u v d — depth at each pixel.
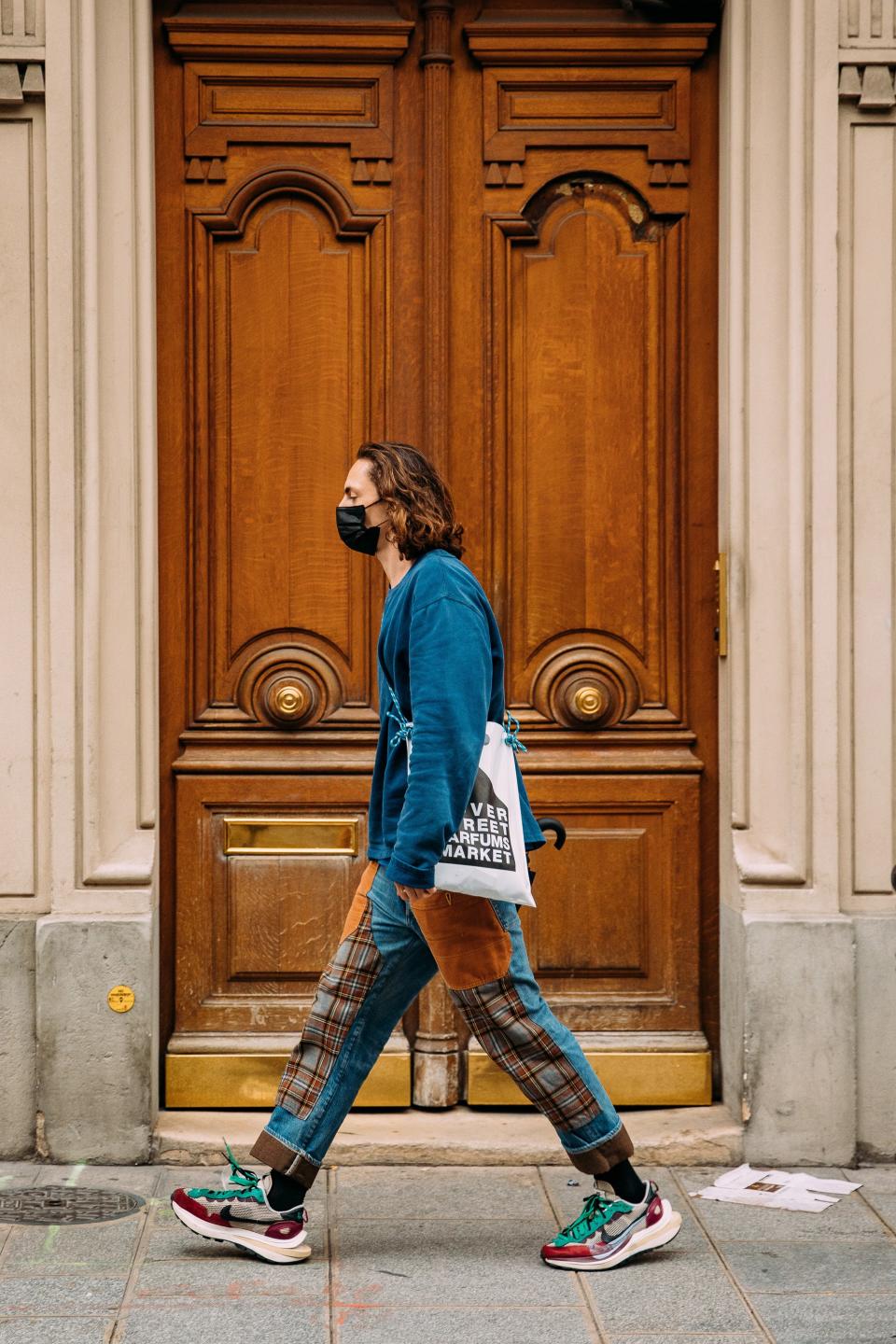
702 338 4.48
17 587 4.18
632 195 4.48
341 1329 3.12
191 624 4.43
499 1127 4.31
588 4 4.44
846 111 4.25
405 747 3.37
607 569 4.48
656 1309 3.24
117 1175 4.07
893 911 4.29
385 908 3.43
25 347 4.17
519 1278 3.41
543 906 4.48
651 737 4.48
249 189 4.41
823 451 4.22
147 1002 4.14
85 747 4.16
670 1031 4.48
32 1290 3.31
